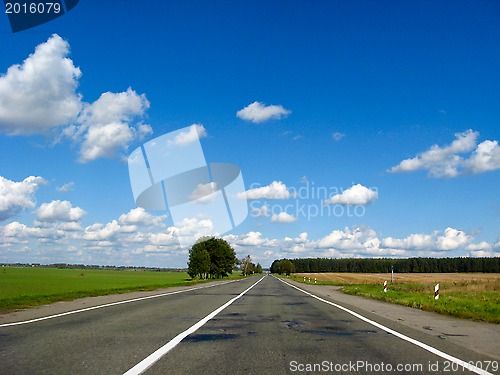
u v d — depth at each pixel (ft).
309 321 47.50
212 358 26.73
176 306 63.31
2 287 125.59
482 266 481.46
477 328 44.88
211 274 345.10
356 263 597.93
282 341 33.55
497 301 77.20
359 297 100.99
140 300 74.64
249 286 157.89
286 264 578.66
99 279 230.27
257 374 22.94
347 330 40.63
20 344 29.66
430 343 33.96
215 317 49.67
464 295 94.79
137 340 32.55
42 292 99.14
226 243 345.92
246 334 36.94
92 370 22.84
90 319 44.65
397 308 69.36
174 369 23.61
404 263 516.73
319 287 165.68
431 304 70.44
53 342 30.63
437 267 498.28
